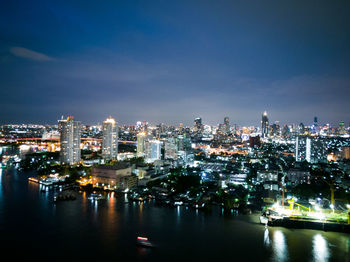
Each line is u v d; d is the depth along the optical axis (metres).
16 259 194.50
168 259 197.62
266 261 197.75
